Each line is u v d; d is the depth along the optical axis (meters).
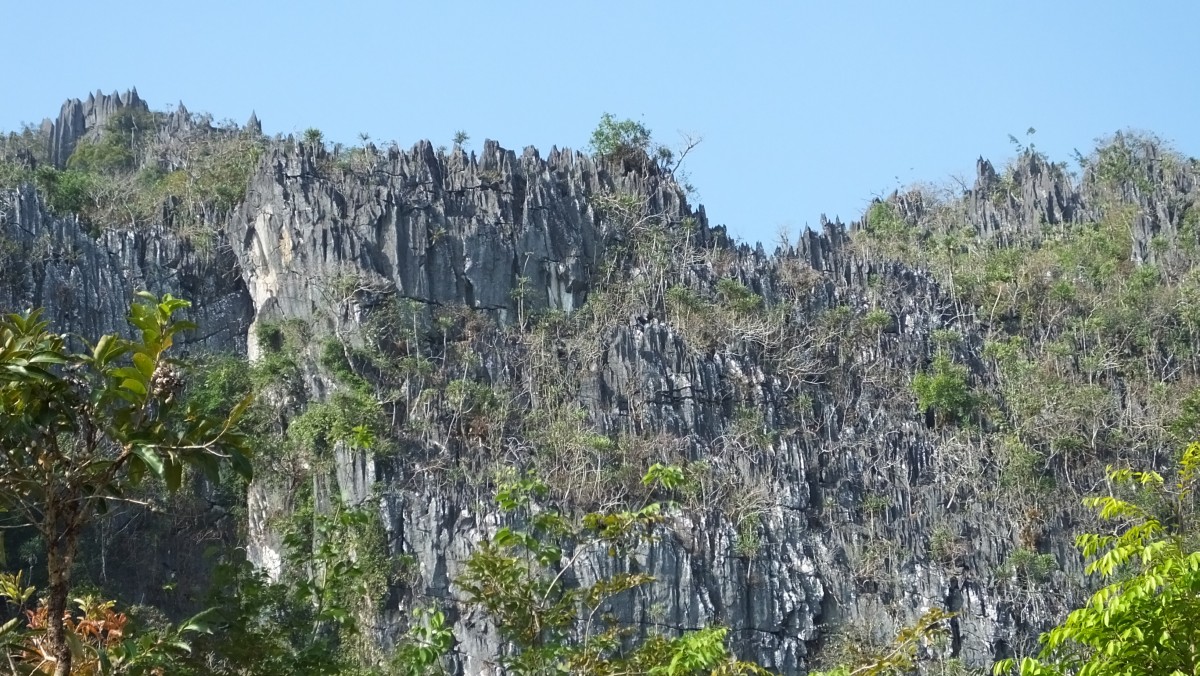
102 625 48.00
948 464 165.12
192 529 136.50
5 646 40.00
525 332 168.25
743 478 154.12
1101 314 189.75
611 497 144.75
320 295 160.38
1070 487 165.12
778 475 155.12
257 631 52.84
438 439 147.38
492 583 52.47
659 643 50.31
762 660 141.00
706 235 191.62
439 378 156.25
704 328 171.25
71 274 160.75
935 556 153.88
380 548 129.62
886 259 199.62
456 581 53.78
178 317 162.88
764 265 186.88
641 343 164.00
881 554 151.25
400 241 165.00
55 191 184.25
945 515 159.88
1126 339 188.12
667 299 174.12
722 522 145.12
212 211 181.38
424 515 134.38
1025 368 179.50
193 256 169.25
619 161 195.88
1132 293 192.88
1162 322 190.38
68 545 37.84
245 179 184.88
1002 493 162.38
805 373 172.62
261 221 167.88
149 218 181.00
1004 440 167.88
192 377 147.75
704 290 178.38
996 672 44.00
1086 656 48.34
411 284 164.38
